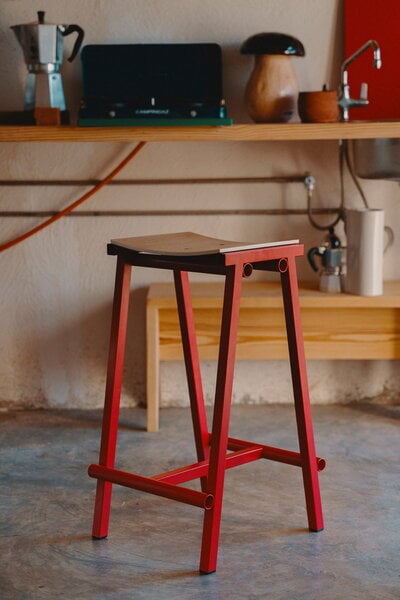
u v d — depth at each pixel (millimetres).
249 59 3883
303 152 3979
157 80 3732
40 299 4047
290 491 3133
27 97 3668
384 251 3988
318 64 3906
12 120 3598
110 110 3463
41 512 2975
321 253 3834
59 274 4027
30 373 4105
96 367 4109
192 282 4078
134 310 4078
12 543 2742
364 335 3805
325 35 3883
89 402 4137
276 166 3988
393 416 3945
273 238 4039
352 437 3672
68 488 3180
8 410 4117
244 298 3713
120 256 2725
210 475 2523
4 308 4047
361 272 3734
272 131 3502
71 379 4117
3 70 3867
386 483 3186
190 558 2635
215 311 3795
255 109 3672
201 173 3988
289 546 2697
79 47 3643
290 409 4078
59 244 4008
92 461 3447
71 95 3889
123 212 3992
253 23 3869
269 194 4008
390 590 2422
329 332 3809
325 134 3510
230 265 2469
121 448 3588
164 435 3742
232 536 2775
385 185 4008
